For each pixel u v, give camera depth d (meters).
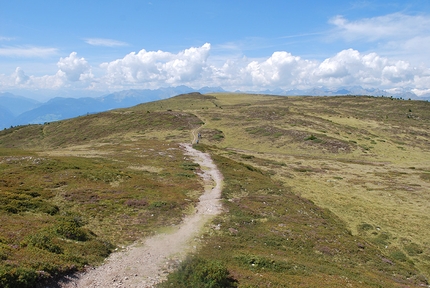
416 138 97.12
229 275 15.50
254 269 17.39
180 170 46.81
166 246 19.81
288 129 102.44
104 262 16.48
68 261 15.14
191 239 21.42
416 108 143.75
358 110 150.38
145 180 37.53
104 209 25.69
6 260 13.06
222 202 32.19
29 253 14.53
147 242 20.30
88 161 45.66
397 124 115.56
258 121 118.25
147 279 14.95
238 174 47.94
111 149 65.94
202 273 14.73
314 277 17.34
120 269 15.86
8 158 38.62
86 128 121.38
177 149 68.00
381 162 73.56
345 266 21.41
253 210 30.89
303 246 23.72
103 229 21.72
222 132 106.44
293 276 16.98
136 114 134.50
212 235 22.77
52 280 13.21
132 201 28.25
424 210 39.12
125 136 101.94
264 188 41.25
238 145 91.06
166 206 27.95
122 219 24.14
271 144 90.38
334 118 126.69
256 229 25.80
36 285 12.38
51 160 39.41
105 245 18.67
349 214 37.19
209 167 51.56
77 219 22.47
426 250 28.05
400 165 70.50
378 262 23.84
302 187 48.66
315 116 128.12
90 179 33.97
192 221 25.56
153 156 57.00
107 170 38.56
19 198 24.06
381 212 37.88
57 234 18.12
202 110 156.50
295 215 31.50
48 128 131.38
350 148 83.12
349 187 50.16
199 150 70.19
